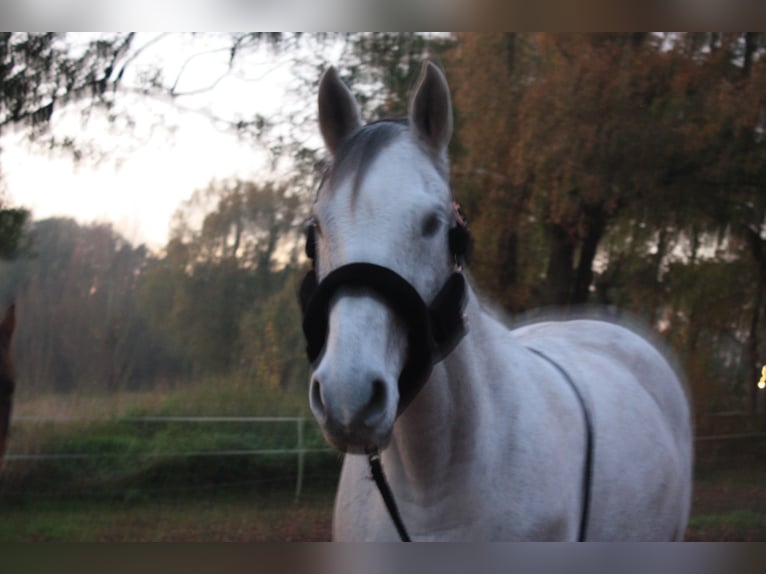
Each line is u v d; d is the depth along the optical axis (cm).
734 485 901
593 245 1084
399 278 150
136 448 859
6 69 764
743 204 1079
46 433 853
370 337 144
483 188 986
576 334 284
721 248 1159
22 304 1027
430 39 991
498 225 990
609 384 245
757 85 945
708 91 970
